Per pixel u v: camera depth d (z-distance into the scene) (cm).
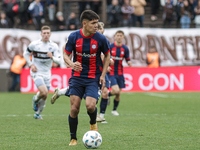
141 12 5950
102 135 1975
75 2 6562
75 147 1638
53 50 2711
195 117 2811
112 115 2995
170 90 5753
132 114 3056
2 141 1802
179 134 2000
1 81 5459
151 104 3934
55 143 1745
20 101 4191
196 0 6475
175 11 6200
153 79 5731
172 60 5797
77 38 1677
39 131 2123
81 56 1686
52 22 6009
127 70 5691
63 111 3284
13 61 5422
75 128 1706
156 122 2523
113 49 3122
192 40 5838
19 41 5491
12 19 5744
